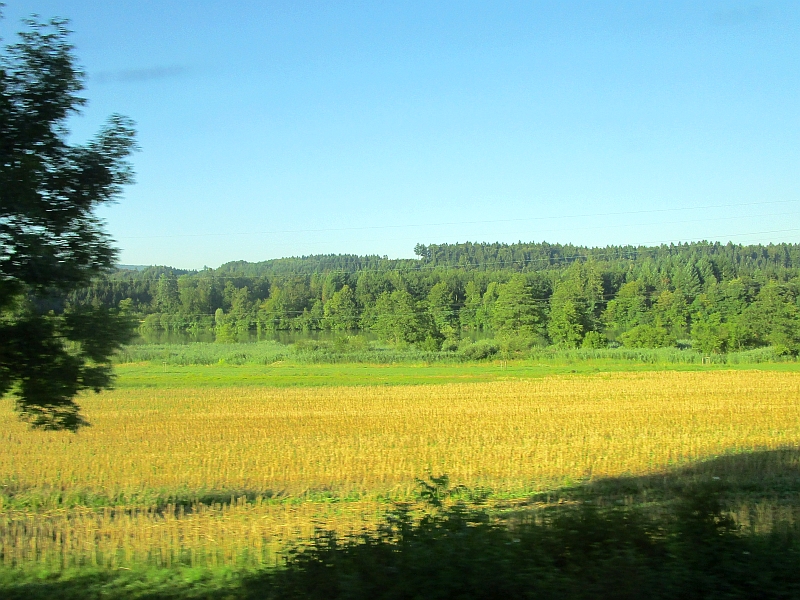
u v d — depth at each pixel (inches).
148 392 1722.4
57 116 395.2
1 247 372.8
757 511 471.2
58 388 401.7
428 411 1358.3
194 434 1098.1
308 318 4158.5
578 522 328.2
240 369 2514.8
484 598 259.6
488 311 3912.4
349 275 4724.4
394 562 284.0
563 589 262.2
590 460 833.5
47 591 328.5
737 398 1517.0
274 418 1269.7
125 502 669.3
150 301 4202.8
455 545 293.7
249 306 4274.1
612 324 3971.5
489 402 1499.8
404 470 788.6
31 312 404.5
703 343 2829.7
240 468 816.9
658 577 269.4
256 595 291.4
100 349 414.9
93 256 409.1
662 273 4429.1
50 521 550.6
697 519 323.0
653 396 1571.1
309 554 308.2
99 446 985.5
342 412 1354.6
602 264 4606.3
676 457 854.5
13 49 391.9
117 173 418.6
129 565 393.4
